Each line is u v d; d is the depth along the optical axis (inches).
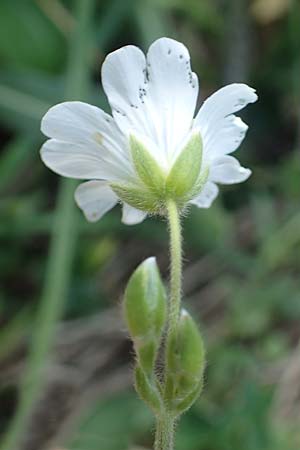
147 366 4.7
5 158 8.8
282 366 8.4
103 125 5.0
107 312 8.9
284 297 8.8
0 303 8.8
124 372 8.6
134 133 5.0
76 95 8.5
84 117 5.0
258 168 9.9
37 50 9.5
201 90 10.5
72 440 7.6
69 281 8.9
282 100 10.6
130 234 9.3
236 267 9.3
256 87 10.6
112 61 5.0
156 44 5.0
